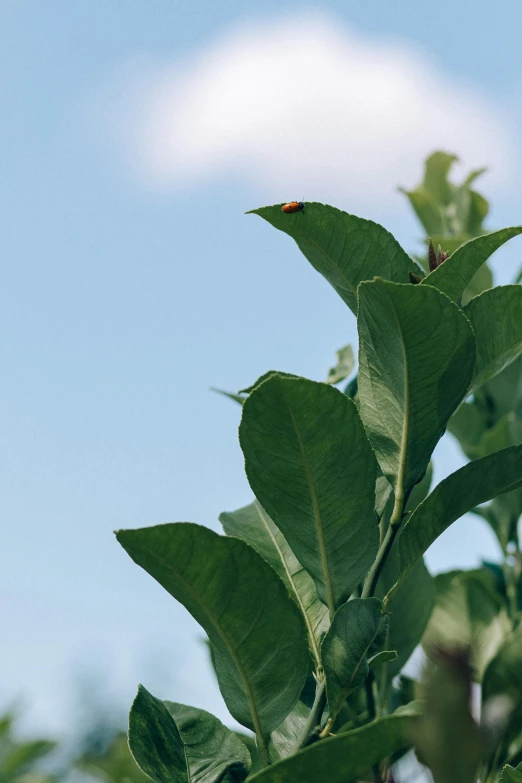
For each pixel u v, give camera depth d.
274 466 0.53
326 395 0.52
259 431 0.52
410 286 0.51
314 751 0.48
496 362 0.57
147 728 0.56
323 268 0.58
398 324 0.52
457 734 0.44
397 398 0.54
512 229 0.54
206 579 0.52
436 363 0.53
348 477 0.53
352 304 0.58
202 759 0.57
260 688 0.54
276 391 0.51
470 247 0.55
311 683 0.59
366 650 0.53
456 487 0.54
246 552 0.52
